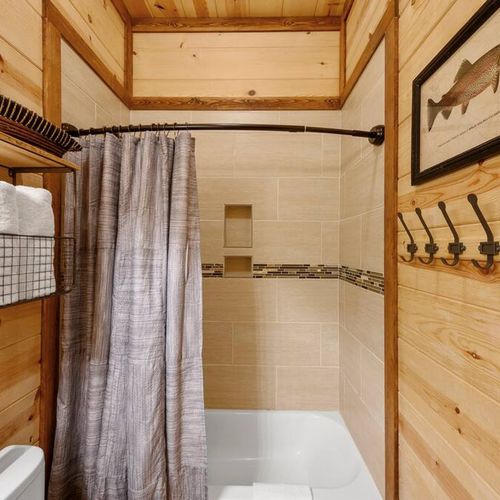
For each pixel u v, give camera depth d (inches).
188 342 43.5
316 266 66.6
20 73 34.8
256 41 66.0
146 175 42.4
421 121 31.1
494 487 22.0
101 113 54.6
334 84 65.8
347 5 59.7
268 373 66.8
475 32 23.2
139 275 40.9
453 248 26.0
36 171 33.5
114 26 59.6
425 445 31.1
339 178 66.0
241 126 46.5
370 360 47.4
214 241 66.6
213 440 65.3
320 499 42.8
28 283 27.8
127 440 40.7
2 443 32.4
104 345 41.7
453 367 26.8
